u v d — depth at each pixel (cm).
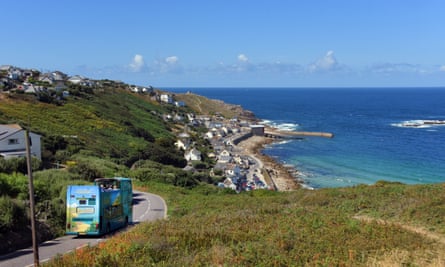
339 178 8475
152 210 3278
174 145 11100
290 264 1292
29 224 2177
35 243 1598
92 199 2262
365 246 1518
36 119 8162
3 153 4875
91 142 7669
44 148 5809
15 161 4097
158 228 1803
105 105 12638
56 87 12481
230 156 10969
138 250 1379
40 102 9831
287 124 19050
